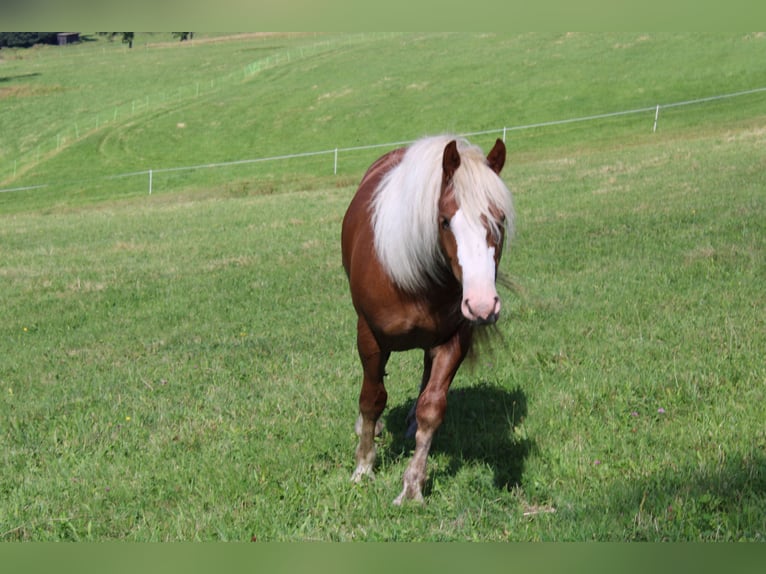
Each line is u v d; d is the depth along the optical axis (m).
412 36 72.62
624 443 5.73
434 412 5.02
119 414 7.34
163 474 5.83
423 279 4.80
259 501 5.27
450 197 4.45
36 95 67.38
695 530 4.58
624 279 10.63
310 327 10.01
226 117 52.84
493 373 7.57
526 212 16.36
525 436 6.09
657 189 16.95
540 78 50.75
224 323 10.65
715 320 8.52
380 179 5.87
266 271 13.58
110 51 93.38
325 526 5.00
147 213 23.55
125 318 11.43
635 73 48.22
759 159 18.80
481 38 66.38
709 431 5.78
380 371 5.46
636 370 7.21
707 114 37.00
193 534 4.99
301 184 29.83
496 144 4.75
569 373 7.38
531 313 9.47
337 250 14.91
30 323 11.44
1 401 8.05
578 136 36.81
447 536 4.76
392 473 5.71
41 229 21.67
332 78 60.31
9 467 6.21
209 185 36.12
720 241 11.91
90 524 5.12
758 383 6.68
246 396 7.64
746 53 47.94
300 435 6.46
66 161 46.25
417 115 47.06
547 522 4.82
